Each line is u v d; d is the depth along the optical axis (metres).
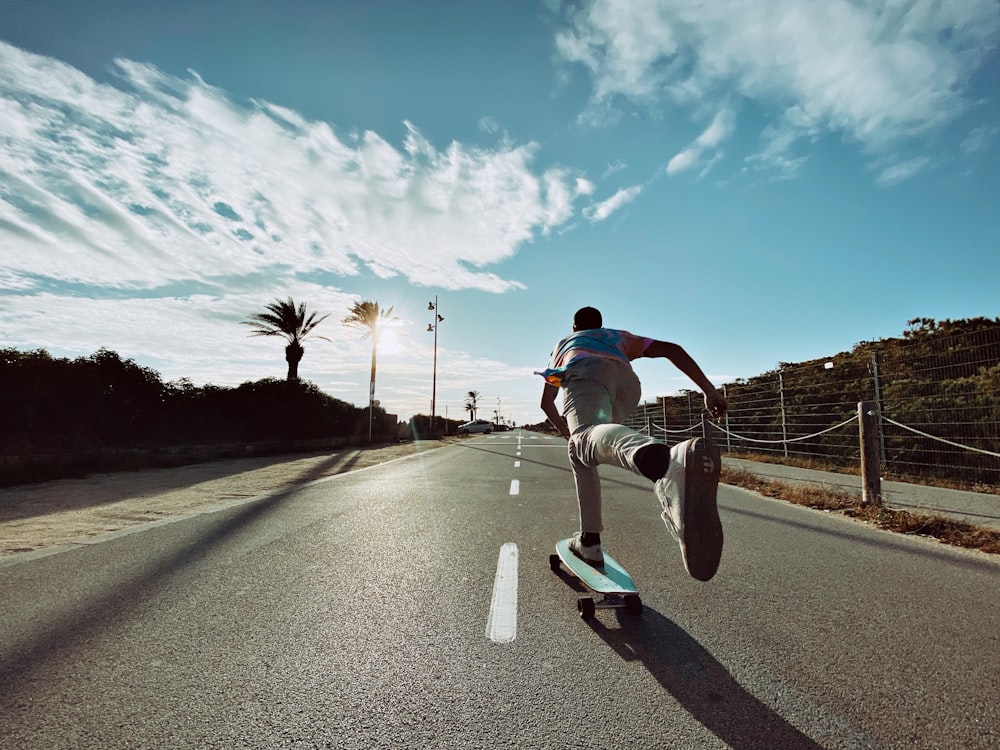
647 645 2.52
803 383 13.29
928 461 9.29
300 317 26.67
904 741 1.74
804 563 4.04
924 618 2.87
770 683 2.14
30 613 2.96
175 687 2.12
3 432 10.52
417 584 3.51
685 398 20.09
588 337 3.02
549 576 3.69
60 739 1.75
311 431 23.14
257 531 5.23
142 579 3.62
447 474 11.34
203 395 17.73
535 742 1.73
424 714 1.91
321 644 2.54
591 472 3.13
